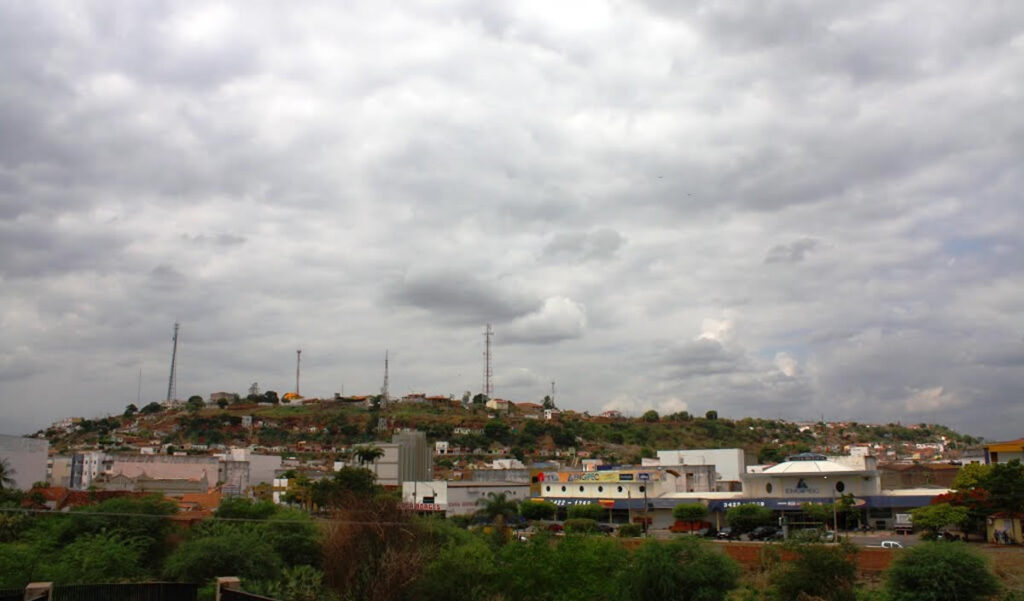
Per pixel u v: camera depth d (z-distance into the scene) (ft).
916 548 157.79
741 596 177.58
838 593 163.02
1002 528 237.86
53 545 178.60
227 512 234.79
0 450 332.39
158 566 180.24
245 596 99.40
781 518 294.87
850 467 321.93
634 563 162.40
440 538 184.65
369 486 326.65
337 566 147.54
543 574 148.05
